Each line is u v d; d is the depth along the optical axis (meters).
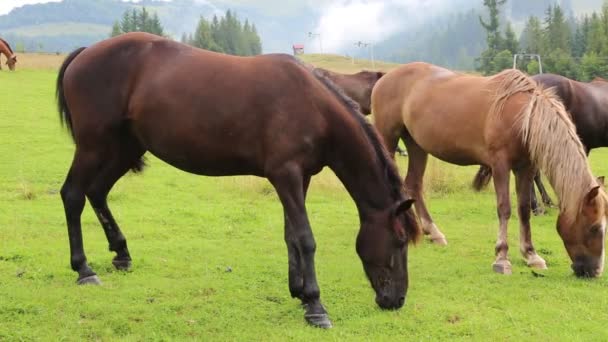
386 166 5.14
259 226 9.05
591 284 6.21
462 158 7.48
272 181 5.09
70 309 5.18
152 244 7.71
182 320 5.07
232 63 5.35
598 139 10.15
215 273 6.53
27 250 7.00
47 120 19.02
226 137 5.19
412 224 5.12
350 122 5.10
